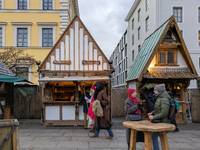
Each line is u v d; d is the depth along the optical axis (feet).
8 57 41.14
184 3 72.08
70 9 69.21
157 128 10.72
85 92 24.48
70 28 27.53
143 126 11.26
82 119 26.68
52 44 56.03
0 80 20.97
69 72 27.02
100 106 18.37
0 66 26.32
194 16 72.59
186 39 72.23
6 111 26.58
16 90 33.12
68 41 27.40
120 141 18.42
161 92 13.05
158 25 70.33
